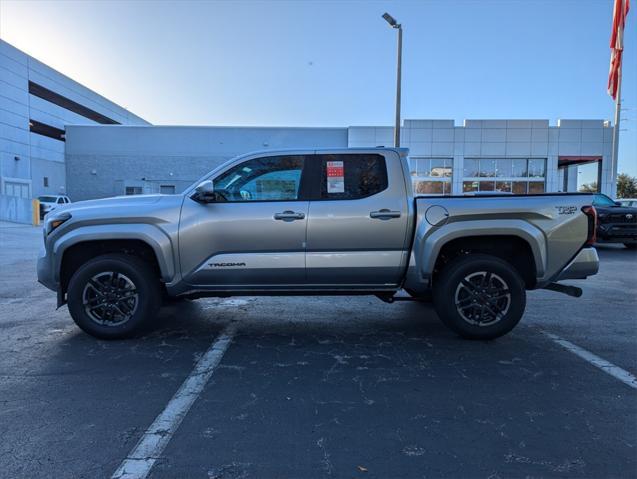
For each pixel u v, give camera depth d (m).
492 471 2.74
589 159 31.14
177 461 2.82
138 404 3.59
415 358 4.66
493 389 3.91
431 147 31.23
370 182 5.13
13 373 4.20
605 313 6.56
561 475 2.70
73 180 39.16
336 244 5.02
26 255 12.96
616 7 22.22
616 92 24.12
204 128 38.16
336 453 2.93
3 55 33.34
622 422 3.34
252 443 3.04
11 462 2.80
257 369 4.34
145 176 38.66
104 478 2.65
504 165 31.28
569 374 4.24
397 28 19.30
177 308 6.77
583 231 4.98
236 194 5.14
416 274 5.04
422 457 2.89
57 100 43.09
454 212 4.92
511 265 5.11
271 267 5.02
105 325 5.09
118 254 5.09
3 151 33.28
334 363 4.52
